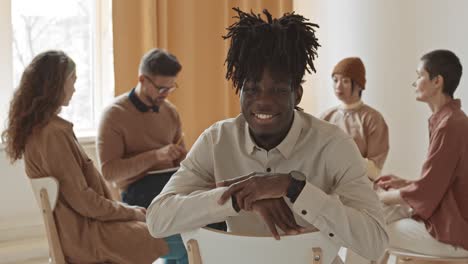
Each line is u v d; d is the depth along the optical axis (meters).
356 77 3.63
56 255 2.49
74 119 4.39
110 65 4.44
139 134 3.17
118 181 3.10
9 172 3.91
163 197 1.65
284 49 1.50
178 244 2.79
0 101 4.03
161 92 3.15
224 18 4.52
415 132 4.03
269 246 1.48
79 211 2.52
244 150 1.67
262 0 4.65
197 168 1.72
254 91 1.54
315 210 1.45
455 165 2.67
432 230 2.66
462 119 2.74
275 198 1.47
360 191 1.56
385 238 1.54
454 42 3.74
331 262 1.51
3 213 3.91
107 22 4.40
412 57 4.03
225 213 1.50
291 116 1.58
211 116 4.56
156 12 4.28
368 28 4.33
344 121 3.69
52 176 2.46
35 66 2.52
